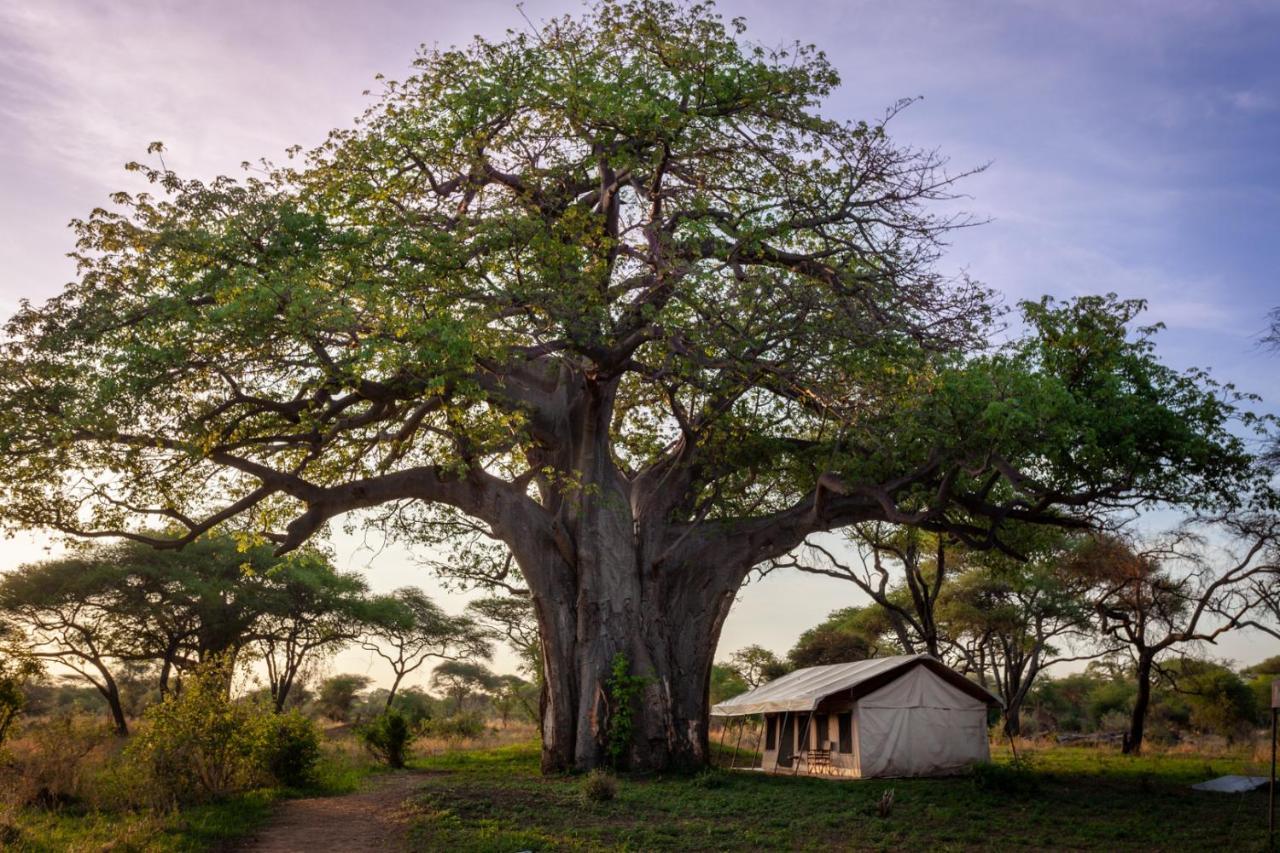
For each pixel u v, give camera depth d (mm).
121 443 14461
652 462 20484
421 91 18109
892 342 16406
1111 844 11766
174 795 13312
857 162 17500
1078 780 18766
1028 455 16578
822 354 16312
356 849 10828
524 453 19016
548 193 17938
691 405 18531
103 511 15492
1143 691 28953
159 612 33781
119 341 13750
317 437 15828
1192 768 22141
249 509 18125
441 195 18047
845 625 43688
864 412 16266
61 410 13812
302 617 37250
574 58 17844
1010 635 34688
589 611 18219
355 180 17422
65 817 12039
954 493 18453
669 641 18719
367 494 17172
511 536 18375
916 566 28844
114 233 14547
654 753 17531
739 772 20438
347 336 14148
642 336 16906
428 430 16219
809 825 12727
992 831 12625
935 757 19500
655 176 17688
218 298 13688
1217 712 38375
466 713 45500
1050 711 56312
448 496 18141
